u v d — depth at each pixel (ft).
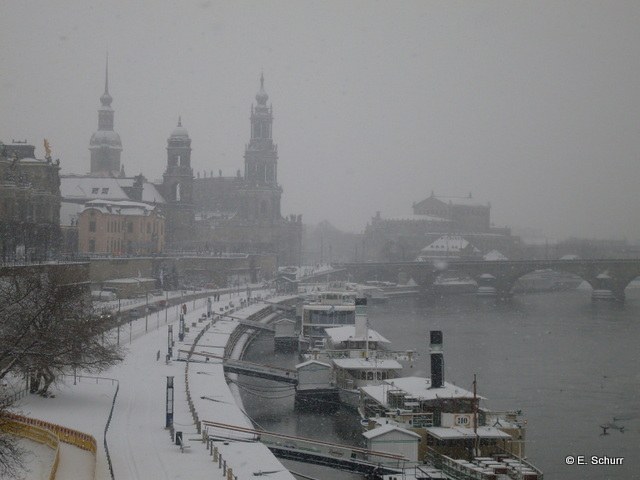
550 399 554.46
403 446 382.42
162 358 572.10
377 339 572.51
